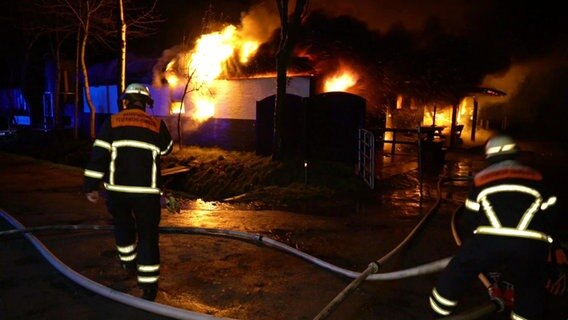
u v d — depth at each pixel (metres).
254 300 3.82
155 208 3.62
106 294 3.70
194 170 12.33
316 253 5.13
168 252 4.99
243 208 7.56
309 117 11.09
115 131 3.60
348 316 3.57
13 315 3.47
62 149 16.70
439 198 8.13
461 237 5.82
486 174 2.91
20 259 4.71
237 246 5.24
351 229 6.18
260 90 13.66
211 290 4.00
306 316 3.55
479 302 3.88
